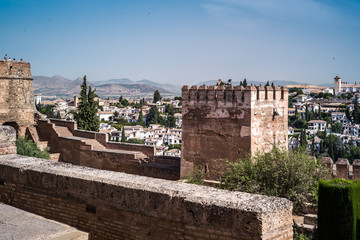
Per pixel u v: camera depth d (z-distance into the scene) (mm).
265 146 25828
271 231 7457
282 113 26656
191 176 26531
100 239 9508
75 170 10547
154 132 187875
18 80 42281
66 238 7594
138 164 32062
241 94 25125
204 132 26781
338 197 12656
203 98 26750
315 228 15891
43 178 10539
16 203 11156
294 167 19953
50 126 41781
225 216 7617
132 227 8969
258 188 19812
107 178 9625
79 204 9867
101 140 38812
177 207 8266
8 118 41594
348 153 138625
